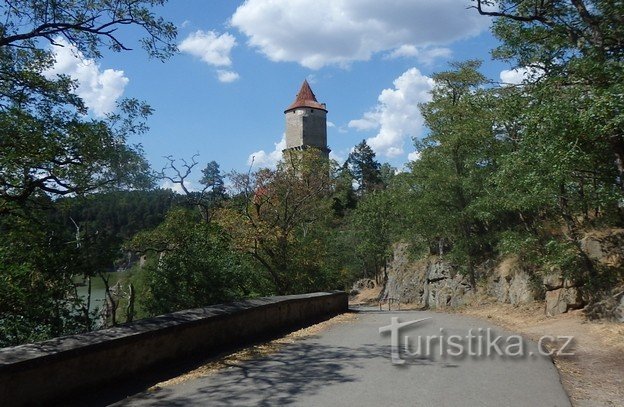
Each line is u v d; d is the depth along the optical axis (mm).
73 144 10820
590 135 11219
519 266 23641
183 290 15070
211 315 9758
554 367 8625
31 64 11625
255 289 20828
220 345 10078
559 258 16344
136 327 7945
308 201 33500
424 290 40031
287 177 33469
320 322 16141
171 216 15695
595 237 16938
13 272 10367
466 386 7168
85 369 6438
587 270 16328
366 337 12172
